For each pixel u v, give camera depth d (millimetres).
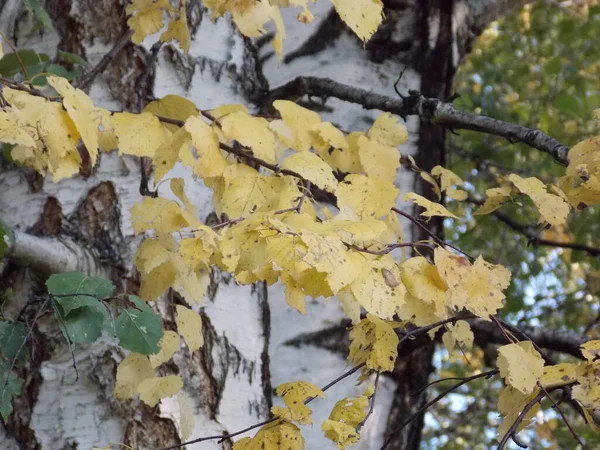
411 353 1249
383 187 773
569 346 1289
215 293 1125
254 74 1259
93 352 1040
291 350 1189
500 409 895
